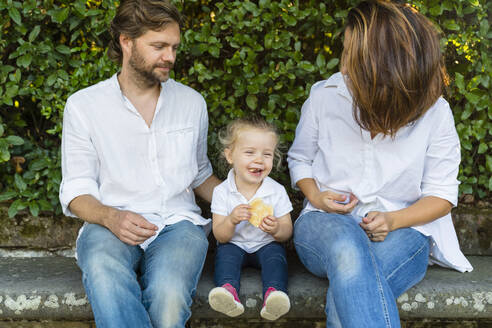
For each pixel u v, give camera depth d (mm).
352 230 2072
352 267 1905
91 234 2139
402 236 2213
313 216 2305
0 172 2928
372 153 2311
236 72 2881
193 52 2857
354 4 2830
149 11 2135
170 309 1948
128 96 2340
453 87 2912
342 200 2314
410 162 2262
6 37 2809
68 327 2479
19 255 2902
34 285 2373
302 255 2311
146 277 2076
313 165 2508
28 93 2783
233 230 2375
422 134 2264
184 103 2436
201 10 2994
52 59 2814
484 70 2807
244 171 2410
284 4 2752
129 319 1859
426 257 2271
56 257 2879
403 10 2057
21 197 2879
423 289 2318
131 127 2314
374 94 2020
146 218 2350
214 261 2545
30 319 2432
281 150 3008
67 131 2305
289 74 2814
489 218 2912
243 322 2465
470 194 3025
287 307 2062
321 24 2902
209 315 2303
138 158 2344
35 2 2725
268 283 2221
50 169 2842
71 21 2791
